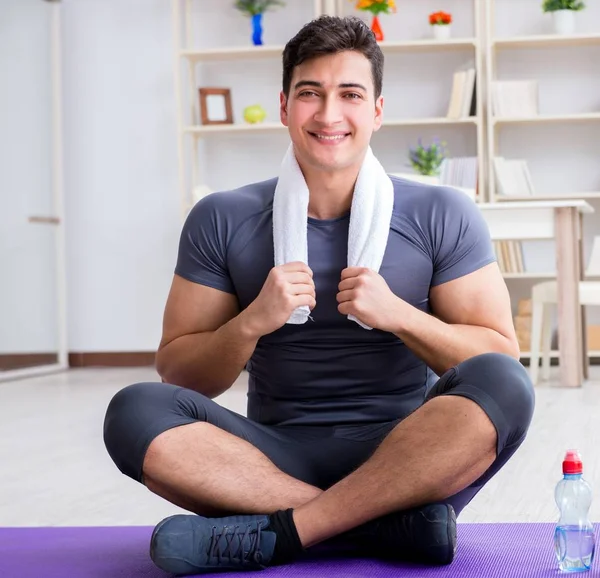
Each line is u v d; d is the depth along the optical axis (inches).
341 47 64.0
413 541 59.8
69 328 255.1
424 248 67.8
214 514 62.2
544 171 234.8
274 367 68.6
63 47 253.6
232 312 70.9
